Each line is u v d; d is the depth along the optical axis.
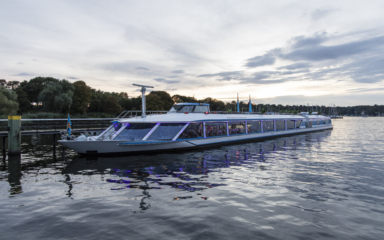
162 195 9.65
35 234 6.64
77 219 7.52
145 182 11.50
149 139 19.66
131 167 14.79
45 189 10.55
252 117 30.22
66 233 6.68
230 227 6.94
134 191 10.18
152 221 7.34
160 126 20.64
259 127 30.80
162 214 7.84
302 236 6.48
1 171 14.05
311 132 42.59
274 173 13.21
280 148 23.19
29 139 32.81
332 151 21.12
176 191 10.14
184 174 13.04
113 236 6.48
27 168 14.82
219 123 25.28
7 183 11.52
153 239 6.31
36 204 8.78
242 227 6.95
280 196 9.50
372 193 9.91
